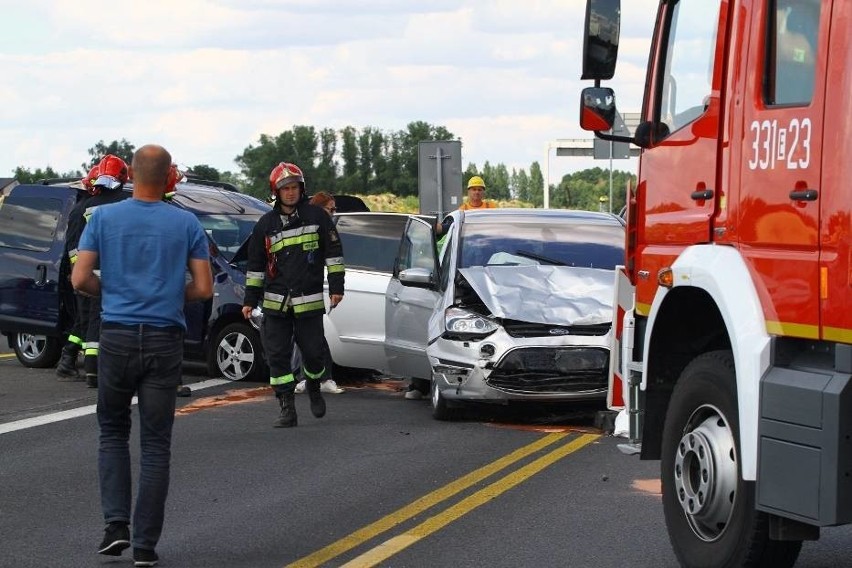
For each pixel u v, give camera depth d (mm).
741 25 6980
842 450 5898
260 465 11305
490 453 11867
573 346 13172
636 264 8328
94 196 16344
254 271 13531
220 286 17469
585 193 53906
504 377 13219
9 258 19031
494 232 14891
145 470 7973
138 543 7902
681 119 7762
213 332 17641
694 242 7438
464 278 14031
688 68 7711
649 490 10070
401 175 102250
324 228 13555
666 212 7867
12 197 19266
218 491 10219
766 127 6617
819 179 6133
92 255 8016
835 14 6086
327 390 16875
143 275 8016
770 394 6293
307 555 8180
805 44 6363
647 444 8125
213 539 8641
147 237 8047
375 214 17219
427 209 29109
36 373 18469
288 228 13445
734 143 6961
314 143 101875
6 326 19000
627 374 8523
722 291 6762
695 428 7359
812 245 6156
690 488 7309
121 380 8000
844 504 5902
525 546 8336
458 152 28953
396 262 16141
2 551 8336
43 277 18656
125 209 8094
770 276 6477
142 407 8016
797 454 6109
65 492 10227
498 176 95125
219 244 18453
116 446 8125
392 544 8422
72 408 14836
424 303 14984
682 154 7664
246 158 102688
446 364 13523
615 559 7973
